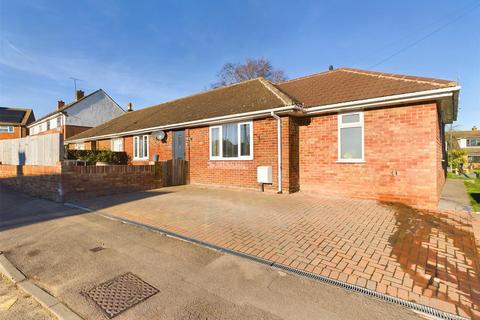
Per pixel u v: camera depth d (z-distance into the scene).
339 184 8.67
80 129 26.72
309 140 9.40
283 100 9.20
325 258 3.89
